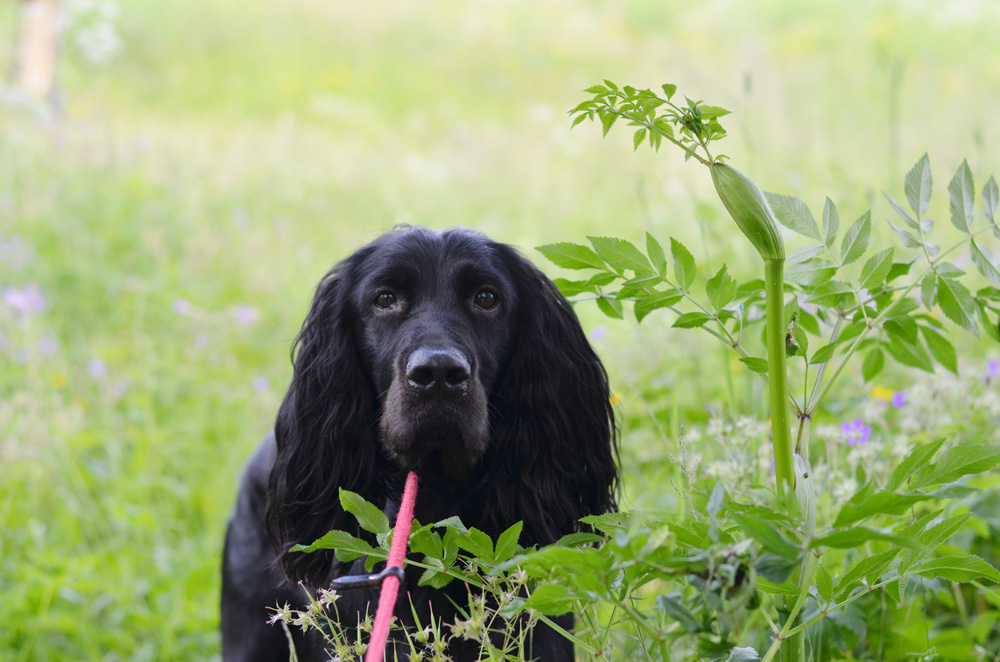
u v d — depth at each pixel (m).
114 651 3.73
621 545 1.59
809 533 1.70
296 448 2.92
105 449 5.03
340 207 9.48
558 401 2.92
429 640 2.66
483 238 2.89
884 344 2.70
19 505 4.31
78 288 7.01
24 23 13.05
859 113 9.84
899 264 2.43
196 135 11.77
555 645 2.75
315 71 16.66
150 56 16.66
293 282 7.46
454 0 21.30
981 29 15.05
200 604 4.03
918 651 2.76
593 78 16.16
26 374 5.28
